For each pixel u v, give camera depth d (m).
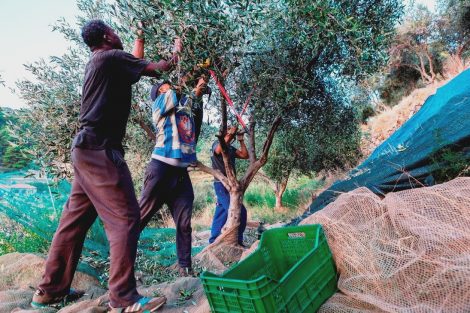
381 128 14.49
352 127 6.49
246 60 4.25
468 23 17.97
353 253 2.52
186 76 3.18
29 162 4.45
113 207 2.75
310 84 4.52
